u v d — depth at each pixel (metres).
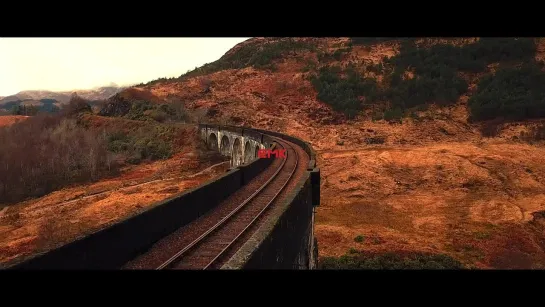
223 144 50.59
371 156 47.66
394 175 42.38
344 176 42.44
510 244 27.30
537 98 58.91
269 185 20.12
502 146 48.34
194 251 10.83
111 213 30.89
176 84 91.62
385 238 28.03
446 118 61.19
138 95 79.19
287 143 37.75
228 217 13.92
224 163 48.09
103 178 46.50
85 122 67.19
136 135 60.38
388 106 67.88
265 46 116.81
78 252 8.21
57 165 47.22
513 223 30.48
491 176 40.34
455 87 68.44
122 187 40.28
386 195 38.34
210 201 15.50
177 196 13.10
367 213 33.84
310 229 16.12
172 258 10.02
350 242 27.47
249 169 21.31
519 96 60.31
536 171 41.25
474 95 65.25
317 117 67.06
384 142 55.09
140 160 52.97
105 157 51.38
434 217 32.50
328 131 61.31
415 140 55.06
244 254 6.82
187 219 13.50
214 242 11.57
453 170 42.06
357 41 102.12
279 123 65.88
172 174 45.88
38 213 33.25
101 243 9.02
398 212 34.09
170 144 56.84
